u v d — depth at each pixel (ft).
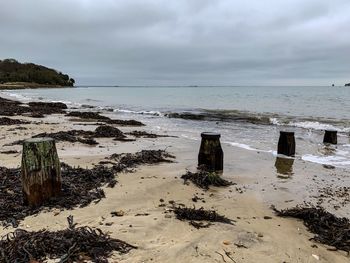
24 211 7.30
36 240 5.60
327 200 9.36
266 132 23.18
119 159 12.89
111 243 5.78
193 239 6.18
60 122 26.89
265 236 6.64
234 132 23.18
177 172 11.37
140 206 7.97
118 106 51.62
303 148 17.51
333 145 18.45
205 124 28.14
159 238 6.18
